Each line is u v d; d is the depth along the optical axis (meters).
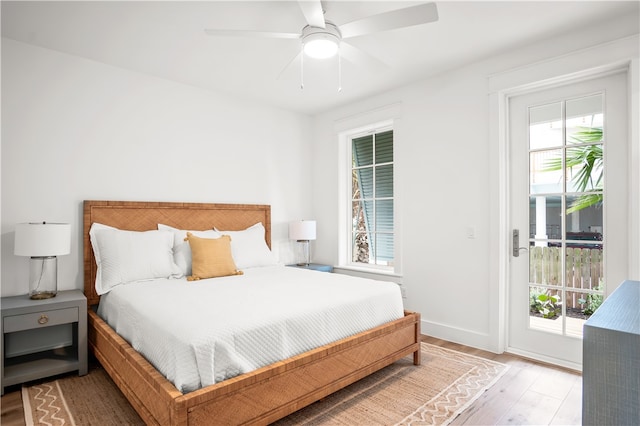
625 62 2.46
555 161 2.89
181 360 1.64
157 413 1.65
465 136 3.26
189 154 3.71
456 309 3.33
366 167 4.43
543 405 2.19
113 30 2.63
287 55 3.04
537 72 2.81
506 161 3.09
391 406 2.17
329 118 4.62
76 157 3.04
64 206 2.98
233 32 2.18
